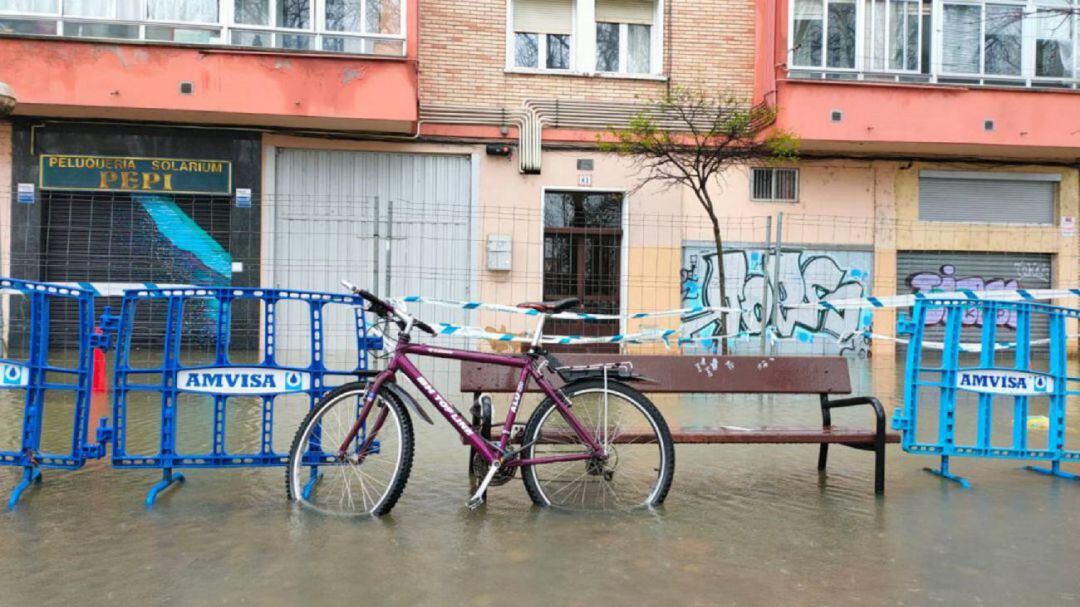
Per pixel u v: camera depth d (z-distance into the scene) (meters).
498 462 4.30
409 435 4.23
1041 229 14.79
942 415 5.16
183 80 11.99
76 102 11.79
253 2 12.40
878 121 13.34
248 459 4.52
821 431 4.85
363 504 4.41
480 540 3.83
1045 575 3.50
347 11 12.54
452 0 13.61
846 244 14.35
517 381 4.64
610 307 14.02
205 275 13.12
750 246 14.16
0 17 11.91
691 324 13.90
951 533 4.06
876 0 13.69
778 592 3.27
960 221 14.66
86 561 3.49
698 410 8.01
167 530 3.92
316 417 4.41
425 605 3.08
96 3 12.08
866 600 3.21
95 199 12.88
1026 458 5.19
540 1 13.96
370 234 13.41
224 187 12.99
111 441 4.57
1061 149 13.94
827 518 4.29
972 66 13.88
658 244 13.98
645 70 14.20
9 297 12.17
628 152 12.23
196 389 4.49
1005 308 5.20
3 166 12.50
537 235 13.76
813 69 13.55
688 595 3.22
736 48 14.09
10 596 3.12
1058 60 14.03
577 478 4.56
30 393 4.45
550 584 3.30
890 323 14.37
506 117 13.66
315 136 13.16
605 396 4.47
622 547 3.77
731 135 11.85
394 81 12.45
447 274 13.59
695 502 4.55
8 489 4.59
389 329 4.93
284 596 3.15
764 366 5.10
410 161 13.55
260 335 11.81
